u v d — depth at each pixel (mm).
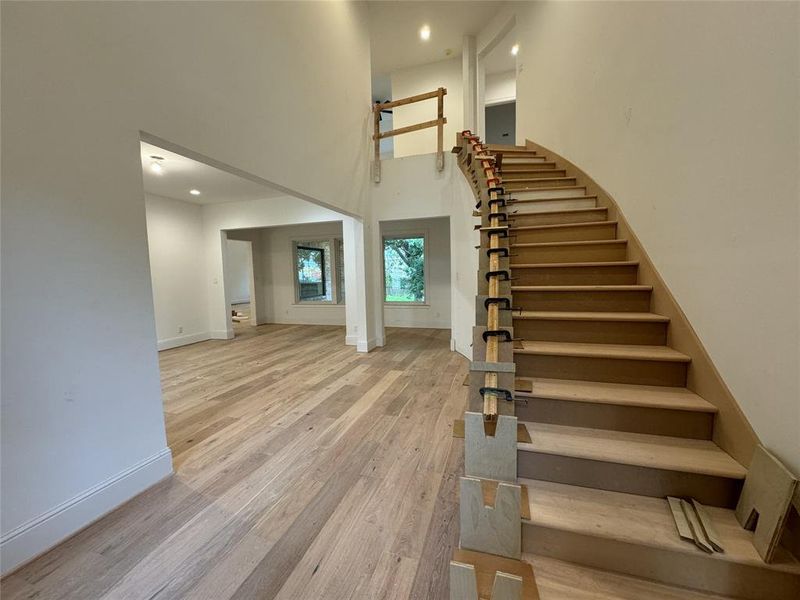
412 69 7375
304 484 2049
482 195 3049
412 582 1404
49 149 1499
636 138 2471
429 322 7426
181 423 2873
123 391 1833
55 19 1495
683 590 1224
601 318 2111
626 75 2613
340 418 2957
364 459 2320
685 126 1899
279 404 3277
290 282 8133
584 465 1522
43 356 1501
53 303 1531
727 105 1570
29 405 1460
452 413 3059
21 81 1402
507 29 5617
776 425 1284
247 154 2609
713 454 1489
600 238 2805
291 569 1465
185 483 2047
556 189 3391
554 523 1324
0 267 1368
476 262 4242
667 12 2066
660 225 2160
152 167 3979
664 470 1436
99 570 1446
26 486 1458
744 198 1467
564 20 3855
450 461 2297
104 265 1730
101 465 1736
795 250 1222
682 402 1636
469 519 1335
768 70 1337
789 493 1115
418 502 1889
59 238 1545
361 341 5312
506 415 1508
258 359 4969
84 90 1609
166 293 5738
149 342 1971
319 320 8016
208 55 2238
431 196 5141
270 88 2879
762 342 1359
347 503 1883
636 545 1257
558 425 1767
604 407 1712
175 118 2023
